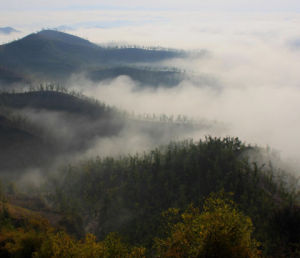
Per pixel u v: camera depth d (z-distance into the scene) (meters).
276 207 123.25
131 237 134.88
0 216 101.06
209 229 49.50
